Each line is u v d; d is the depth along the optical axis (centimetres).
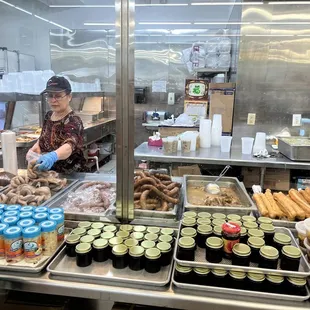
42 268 104
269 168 269
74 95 384
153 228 124
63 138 212
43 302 120
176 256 101
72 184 175
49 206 142
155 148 304
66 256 111
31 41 531
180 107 480
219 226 115
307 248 107
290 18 292
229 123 326
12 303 120
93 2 502
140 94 473
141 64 480
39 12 522
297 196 151
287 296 91
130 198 132
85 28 518
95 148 341
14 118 366
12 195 145
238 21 326
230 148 304
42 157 174
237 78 311
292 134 313
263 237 109
